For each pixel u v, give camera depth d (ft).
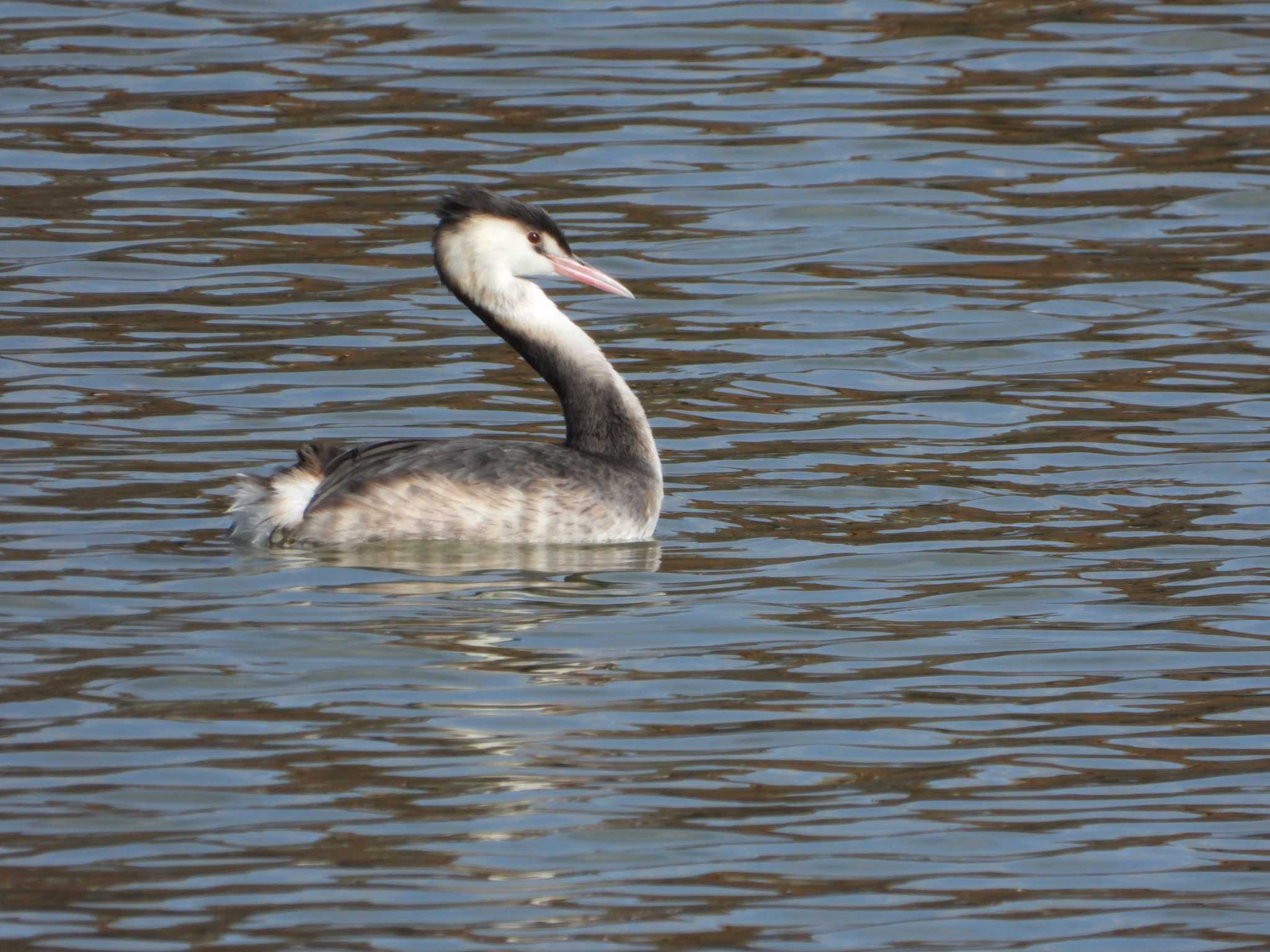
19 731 35.32
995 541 46.24
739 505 48.98
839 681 38.34
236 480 46.39
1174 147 76.89
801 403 56.49
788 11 92.07
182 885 30.27
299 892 30.12
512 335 49.70
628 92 82.38
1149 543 45.98
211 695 36.99
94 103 80.53
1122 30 89.51
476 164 75.20
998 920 29.73
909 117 79.92
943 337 61.36
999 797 33.65
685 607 41.93
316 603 41.52
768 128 78.74
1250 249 68.08
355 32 89.15
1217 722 36.58
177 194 72.38
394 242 68.80
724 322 62.95
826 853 31.60
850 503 49.08
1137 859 31.55
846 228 70.44
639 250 68.23
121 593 41.91
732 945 28.89
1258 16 91.09
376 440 52.95
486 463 45.50
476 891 30.25
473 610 41.42
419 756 34.65
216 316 62.39
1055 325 62.13
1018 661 39.37
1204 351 59.62
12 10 91.35
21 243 67.77
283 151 76.28
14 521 46.29
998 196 73.00
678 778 34.04
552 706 36.83
